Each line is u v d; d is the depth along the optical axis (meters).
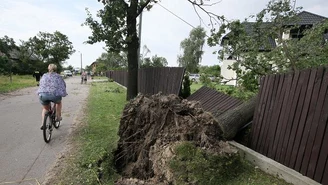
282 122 3.38
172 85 8.53
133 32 9.48
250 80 6.05
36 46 52.44
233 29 6.01
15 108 7.91
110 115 6.88
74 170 3.19
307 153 2.83
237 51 5.95
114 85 20.98
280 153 3.31
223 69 16.61
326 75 2.73
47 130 4.50
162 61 36.38
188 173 2.77
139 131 4.15
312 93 2.90
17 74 38.09
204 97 6.87
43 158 3.62
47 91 4.43
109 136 4.81
